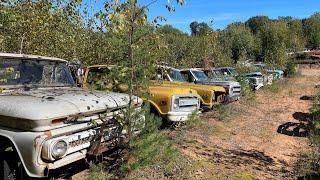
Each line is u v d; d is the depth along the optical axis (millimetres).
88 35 12086
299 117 12703
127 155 5855
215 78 14648
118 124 5676
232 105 13977
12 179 5086
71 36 11453
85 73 8180
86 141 5195
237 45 48625
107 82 6488
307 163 7246
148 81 6109
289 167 7121
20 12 10102
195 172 6352
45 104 4887
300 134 9984
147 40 5961
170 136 8586
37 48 10641
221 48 27109
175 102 8602
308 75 37656
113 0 5410
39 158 4613
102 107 5438
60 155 4742
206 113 12250
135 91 6121
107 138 5500
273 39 53406
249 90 16078
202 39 23328
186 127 9305
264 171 6758
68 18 11430
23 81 6031
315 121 9688
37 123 4594
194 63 22328
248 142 8914
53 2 10859
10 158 5070
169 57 19562
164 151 6363
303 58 61125
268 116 12656
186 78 14078
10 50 10367
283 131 10344
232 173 6465
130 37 5801
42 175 4641
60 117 4777
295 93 20469
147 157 5766
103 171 5883
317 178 6445
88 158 5574
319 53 62188
